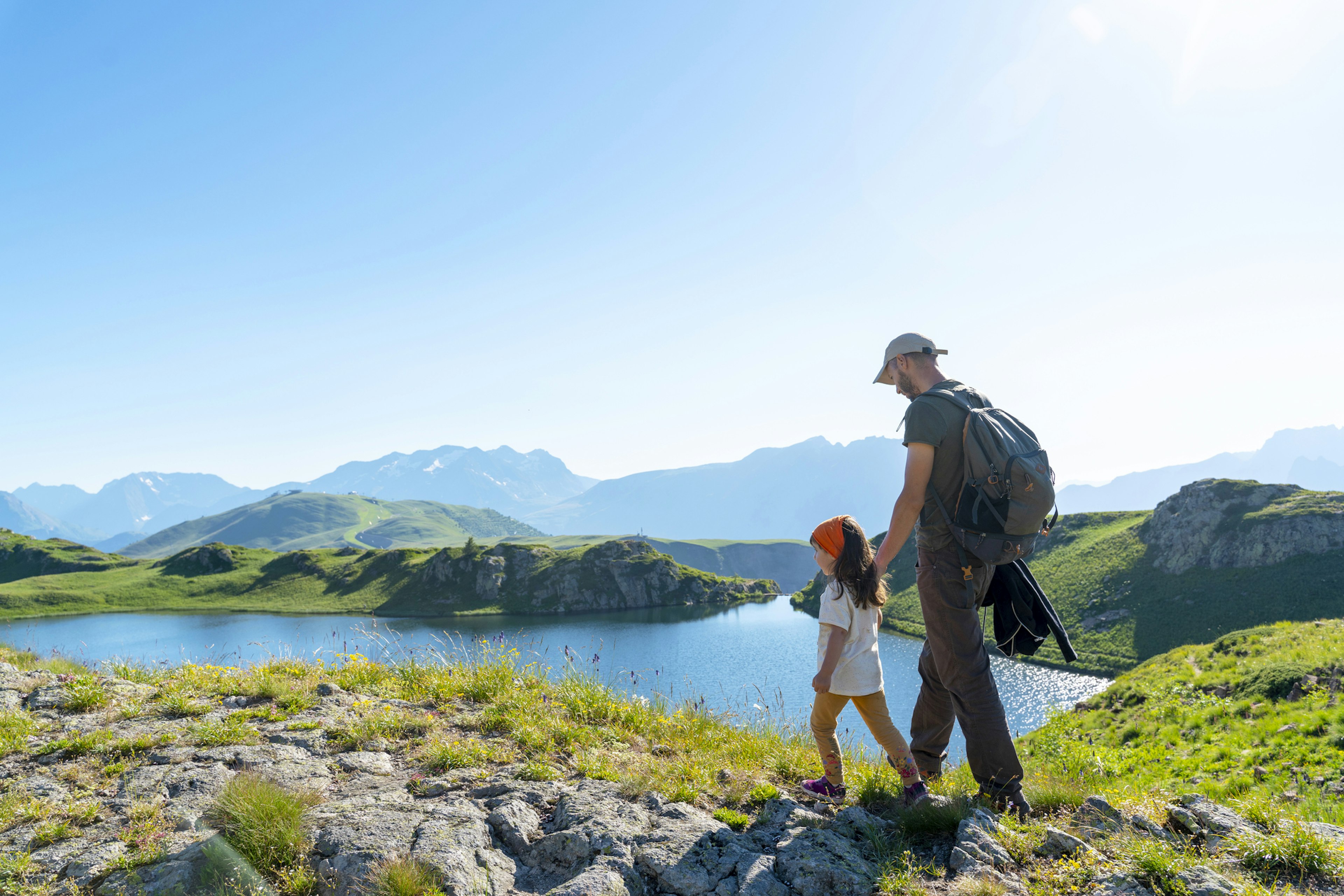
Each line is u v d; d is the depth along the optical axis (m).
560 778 4.46
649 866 3.18
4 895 3.02
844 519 4.15
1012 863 3.17
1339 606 89.69
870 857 3.34
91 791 4.07
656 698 6.98
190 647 106.00
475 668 7.22
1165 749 18.86
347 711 5.92
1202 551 112.00
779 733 6.22
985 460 3.59
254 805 3.45
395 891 2.88
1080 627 108.69
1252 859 3.16
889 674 83.69
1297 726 15.44
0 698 5.80
